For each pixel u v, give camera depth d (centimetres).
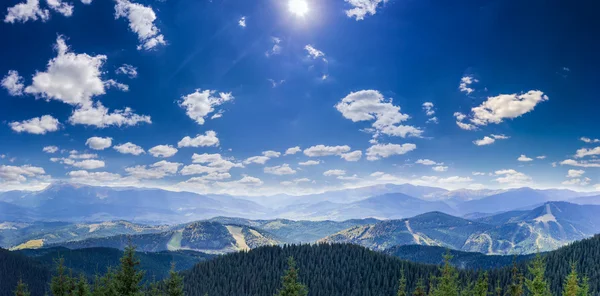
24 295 9269
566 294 8488
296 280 8681
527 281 8381
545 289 8281
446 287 9012
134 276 7962
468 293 10244
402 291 11538
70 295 8662
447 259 9256
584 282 8994
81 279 8925
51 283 8669
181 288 8888
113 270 8312
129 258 8006
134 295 7869
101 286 8731
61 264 8856
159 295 8912
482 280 9912
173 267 9019
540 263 8400
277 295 8738
